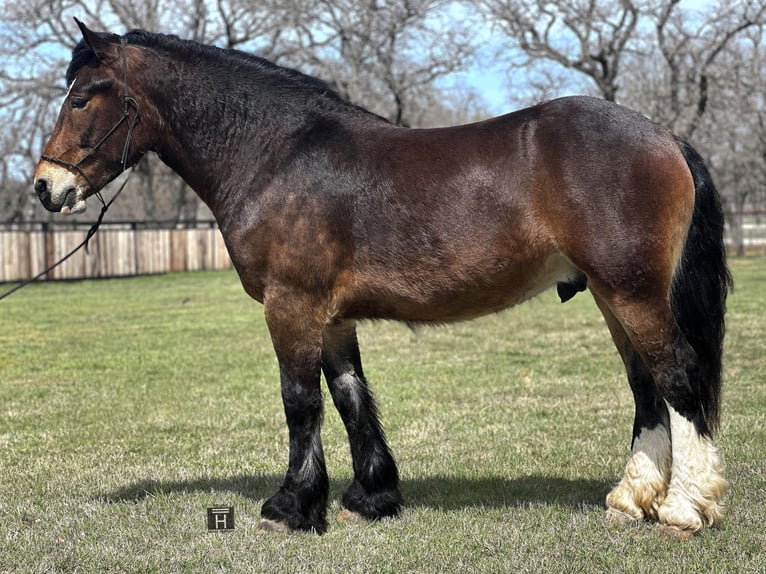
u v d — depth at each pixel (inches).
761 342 423.8
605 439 253.9
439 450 247.9
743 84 1156.5
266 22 1291.8
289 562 163.3
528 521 180.5
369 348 459.2
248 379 381.4
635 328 161.8
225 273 1079.6
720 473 166.4
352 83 1234.6
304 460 180.1
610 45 1143.0
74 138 186.7
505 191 165.2
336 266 174.7
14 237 918.4
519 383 350.0
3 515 196.4
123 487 219.0
